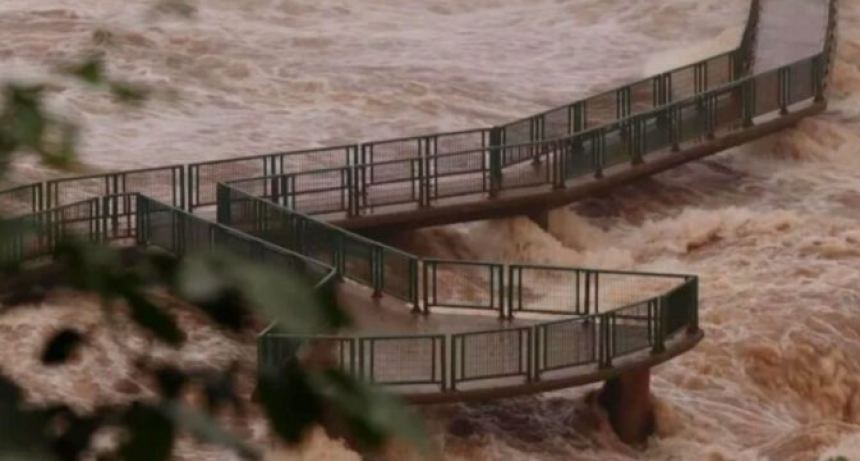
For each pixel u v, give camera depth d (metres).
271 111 92.00
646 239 81.00
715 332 69.44
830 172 89.88
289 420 6.51
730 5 111.69
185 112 90.06
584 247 79.38
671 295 58.31
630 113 88.00
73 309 7.26
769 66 94.75
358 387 6.57
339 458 27.28
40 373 22.23
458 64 101.62
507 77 100.44
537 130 83.94
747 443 61.91
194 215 61.06
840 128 92.50
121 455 6.36
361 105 93.56
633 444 59.06
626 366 56.66
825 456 58.38
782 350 68.50
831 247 79.31
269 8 107.62
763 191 87.56
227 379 6.70
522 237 76.75
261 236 64.38
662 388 65.00
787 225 81.88
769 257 78.56
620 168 81.06
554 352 55.56
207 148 85.25
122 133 85.50
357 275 61.19
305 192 71.69
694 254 80.06
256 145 87.00
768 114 89.25
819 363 68.81
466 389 53.91
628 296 69.12
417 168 76.06
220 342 29.41
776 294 73.50
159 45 97.19
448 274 70.00
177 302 6.75
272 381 6.57
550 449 56.72
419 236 74.38
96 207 63.78
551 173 77.75
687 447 59.38
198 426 6.51
